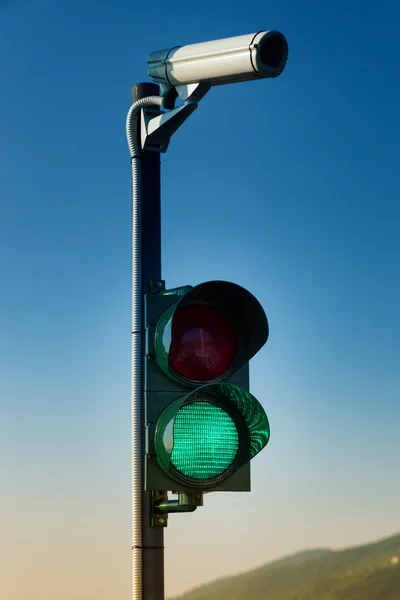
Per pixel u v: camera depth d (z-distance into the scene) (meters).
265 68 4.47
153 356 4.51
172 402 4.47
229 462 4.41
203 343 4.54
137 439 4.65
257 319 4.54
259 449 4.39
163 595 4.64
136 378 4.68
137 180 5.10
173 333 4.50
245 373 4.56
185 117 4.89
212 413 4.42
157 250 5.06
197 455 4.38
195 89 4.71
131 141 5.14
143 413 4.64
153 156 5.15
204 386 4.30
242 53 4.47
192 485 4.36
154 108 5.13
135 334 4.76
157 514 4.66
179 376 4.48
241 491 4.41
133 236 5.05
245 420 4.45
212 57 4.57
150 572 4.63
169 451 4.29
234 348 4.58
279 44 4.51
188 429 4.38
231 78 4.61
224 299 4.57
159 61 4.78
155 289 4.93
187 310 4.55
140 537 4.66
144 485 4.49
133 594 4.64
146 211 5.09
